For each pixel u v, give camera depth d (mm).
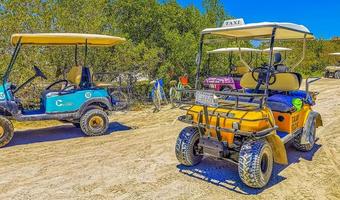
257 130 3852
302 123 5359
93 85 7320
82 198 3850
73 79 7305
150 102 11844
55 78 9859
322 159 5273
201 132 4559
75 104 6816
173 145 6148
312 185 4238
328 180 4410
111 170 4781
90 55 10734
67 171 4742
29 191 4039
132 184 4270
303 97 5422
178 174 4617
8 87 6371
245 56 13844
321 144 6109
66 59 10188
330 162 5133
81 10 10836
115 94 8289
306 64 26391
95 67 11039
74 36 6531
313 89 15984
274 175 4582
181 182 4328
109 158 5355
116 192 4020
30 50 9227
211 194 3959
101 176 4547
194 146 4824
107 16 12969
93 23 10562
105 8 12953
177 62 13445
